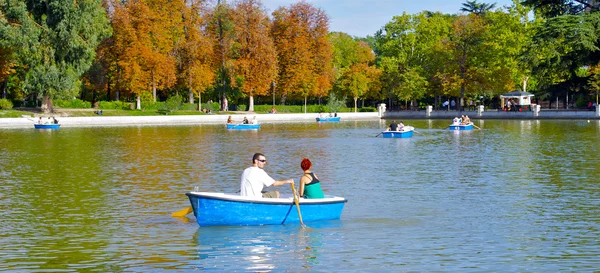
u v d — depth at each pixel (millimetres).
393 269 13008
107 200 20969
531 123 73938
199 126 74062
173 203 20391
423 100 123188
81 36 75062
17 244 15070
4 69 76750
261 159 17062
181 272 12844
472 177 26375
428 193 22281
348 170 29266
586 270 12820
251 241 15258
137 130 64250
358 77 108750
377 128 69312
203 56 96125
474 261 13523
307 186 17500
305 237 15648
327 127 71875
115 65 89688
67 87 74125
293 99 115062
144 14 87188
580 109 87500
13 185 24375
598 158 33125
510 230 16391
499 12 100938
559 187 23359
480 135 53844
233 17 96312
